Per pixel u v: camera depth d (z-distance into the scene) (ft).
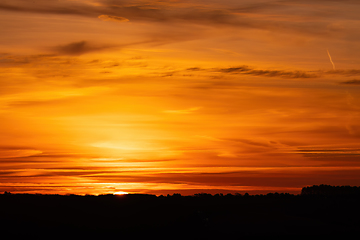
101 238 170.50
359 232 172.14
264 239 164.04
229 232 171.42
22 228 177.78
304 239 163.84
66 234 173.58
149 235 172.24
